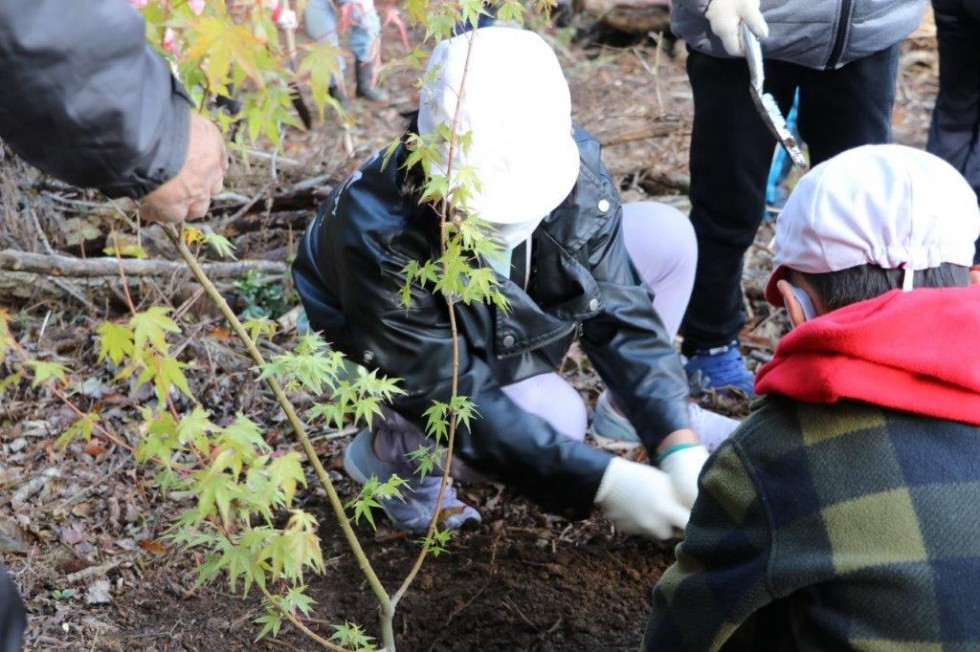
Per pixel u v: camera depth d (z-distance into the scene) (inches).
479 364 83.5
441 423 73.8
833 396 54.5
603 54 250.8
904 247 55.7
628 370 88.6
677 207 159.8
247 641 90.3
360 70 228.4
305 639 90.7
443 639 91.5
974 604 52.5
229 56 54.0
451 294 72.6
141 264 132.1
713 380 122.5
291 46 72.6
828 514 55.3
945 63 129.6
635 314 89.0
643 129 173.5
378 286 78.8
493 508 107.0
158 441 58.7
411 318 80.0
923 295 54.2
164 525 102.7
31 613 91.7
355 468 101.7
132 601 94.1
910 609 53.1
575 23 256.1
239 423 60.8
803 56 104.8
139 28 53.1
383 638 76.9
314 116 214.8
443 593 95.7
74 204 144.9
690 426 86.5
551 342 86.0
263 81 57.5
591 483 80.9
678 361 89.8
